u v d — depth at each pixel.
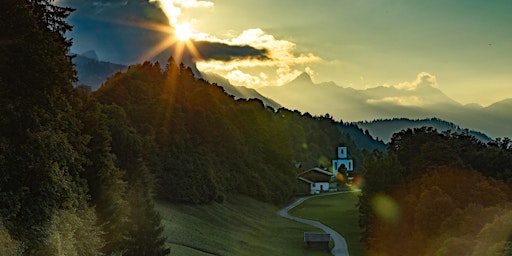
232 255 63.34
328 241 76.25
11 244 25.17
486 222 49.66
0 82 28.95
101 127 46.88
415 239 59.44
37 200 28.73
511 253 39.00
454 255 46.53
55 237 28.97
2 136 28.22
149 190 65.69
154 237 48.09
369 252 74.94
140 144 71.00
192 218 79.69
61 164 32.22
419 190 67.94
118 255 41.75
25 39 30.72
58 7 40.94
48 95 32.47
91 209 39.62
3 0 30.27
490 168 73.31
